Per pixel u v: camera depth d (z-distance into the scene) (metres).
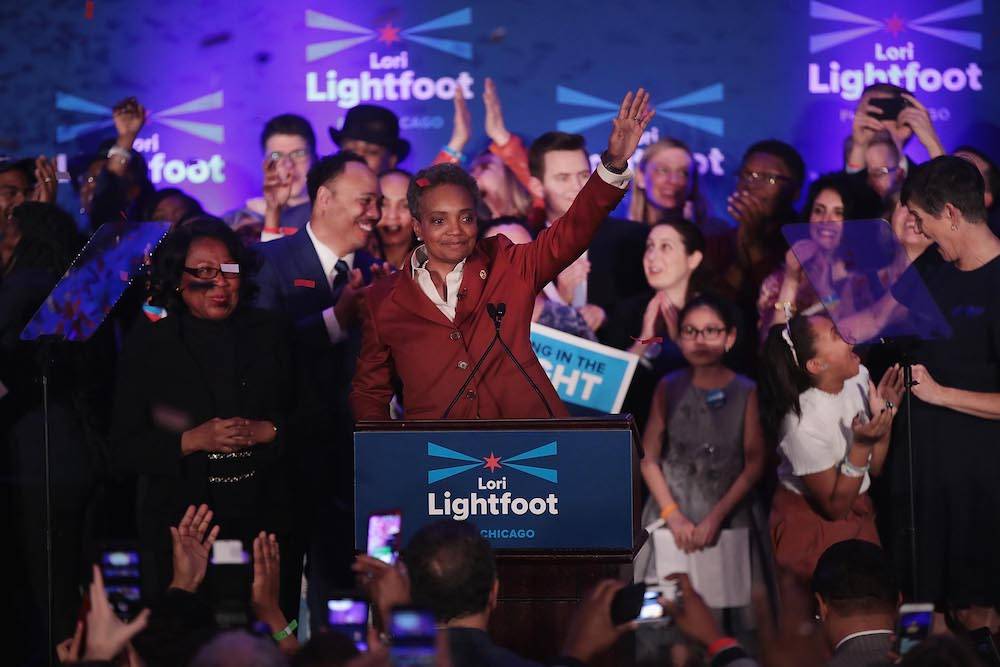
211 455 14.16
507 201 19.41
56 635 16.22
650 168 19.25
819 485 17.34
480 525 10.52
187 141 19.45
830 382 17.50
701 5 19.45
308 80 19.56
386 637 8.34
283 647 10.96
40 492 16.45
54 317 14.16
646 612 8.52
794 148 19.25
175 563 12.33
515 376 11.77
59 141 19.52
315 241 18.44
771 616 17.55
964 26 19.27
